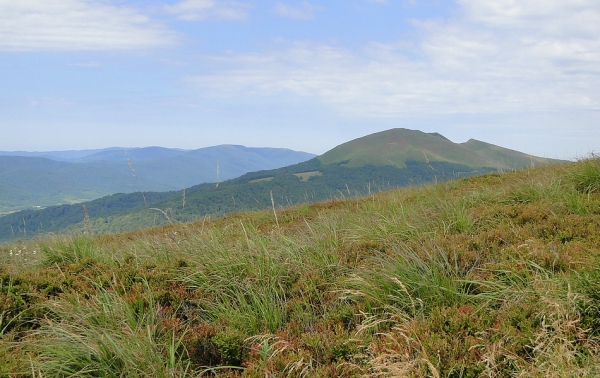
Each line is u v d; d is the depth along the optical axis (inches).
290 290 242.5
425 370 143.6
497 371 145.2
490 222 320.8
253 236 325.4
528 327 164.7
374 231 330.0
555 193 375.6
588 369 129.0
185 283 258.7
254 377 159.6
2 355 172.1
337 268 262.1
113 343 161.0
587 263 201.8
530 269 218.5
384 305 199.9
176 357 176.2
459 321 176.1
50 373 158.9
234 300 231.6
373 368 150.4
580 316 163.9
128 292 238.8
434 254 243.0
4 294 233.3
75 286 253.0
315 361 171.5
